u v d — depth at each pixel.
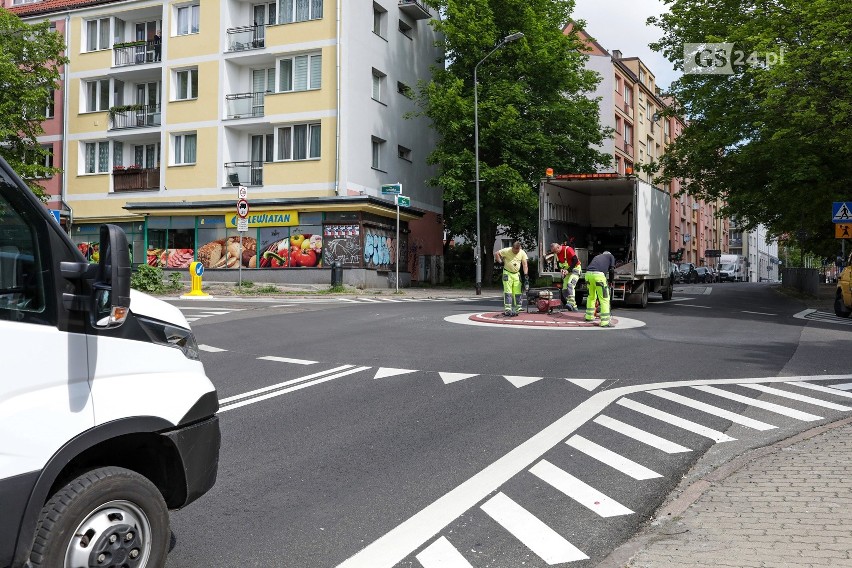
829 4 19.53
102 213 35.91
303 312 18.45
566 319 16.69
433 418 7.14
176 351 3.59
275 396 8.13
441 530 4.38
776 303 25.39
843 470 5.33
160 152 35.22
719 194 29.33
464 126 33.06
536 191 34.91
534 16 33.78
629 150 61.78
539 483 5.26
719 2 25.94
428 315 17.59
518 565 3.89
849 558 3.72
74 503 2.99
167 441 3.44
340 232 30.19
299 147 31.92
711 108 26.14
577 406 7.64
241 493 5.03
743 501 4.71
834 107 19.89
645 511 4.73
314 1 31.64
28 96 29.98
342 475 5.43
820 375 9.62
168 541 3.36
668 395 8.23
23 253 3.03
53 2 38.44
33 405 2.94
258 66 33.81
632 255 20.52
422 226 37.44
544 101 35.28
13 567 2.86
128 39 36.81
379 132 33.72
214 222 32.28
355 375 9.33
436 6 34.62
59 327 3.08
